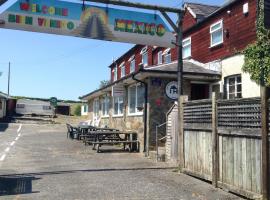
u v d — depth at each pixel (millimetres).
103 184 9445
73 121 45219
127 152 16828
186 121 11031
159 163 13180
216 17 19891
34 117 48125
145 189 8898
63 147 18828
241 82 16828
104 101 26312
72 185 9328
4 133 28000
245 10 17484
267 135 7527
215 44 19688
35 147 18703
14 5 11055
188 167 10875
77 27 11500
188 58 22609
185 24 24906
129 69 33594
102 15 11719
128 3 11672
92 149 17891
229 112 8867
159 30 12242
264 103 7574
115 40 11859
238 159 8469
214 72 17938
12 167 12195
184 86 17844
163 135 16703
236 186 8500
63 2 11430
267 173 7465
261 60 15727
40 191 8672
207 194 8484
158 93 16969
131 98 19594
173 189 8922
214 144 9375
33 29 11172
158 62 27266
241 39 17719
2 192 8562
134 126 18578
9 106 51812
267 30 15820
